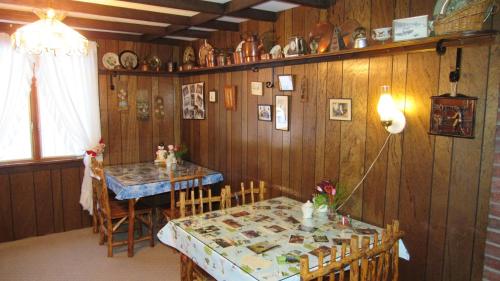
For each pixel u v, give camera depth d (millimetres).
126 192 3264
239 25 3543
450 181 1965
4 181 3693
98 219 3980
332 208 2455
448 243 1996
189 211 3381
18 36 2301
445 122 1943
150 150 4574
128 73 4320
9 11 3141
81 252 3492
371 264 1714
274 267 1757
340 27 2457
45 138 3910
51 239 3816
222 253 1911
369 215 2406
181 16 3250
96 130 4113
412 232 2166
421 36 1906
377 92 2295
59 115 3932
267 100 3205
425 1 2023
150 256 3414
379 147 2312
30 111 3807
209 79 4035
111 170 3990
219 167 3965
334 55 2508
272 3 2795
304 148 2869
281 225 2332
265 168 3293
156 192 3426
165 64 4559
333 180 2643
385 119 2148
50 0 2596
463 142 1896
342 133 2547
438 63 1973
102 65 4129
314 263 1801
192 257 2141
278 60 2848
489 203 1807
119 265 3227
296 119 2922
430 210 2066
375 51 2254
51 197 3951
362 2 2359
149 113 4523
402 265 2230
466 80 1860
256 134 3375
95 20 3471
